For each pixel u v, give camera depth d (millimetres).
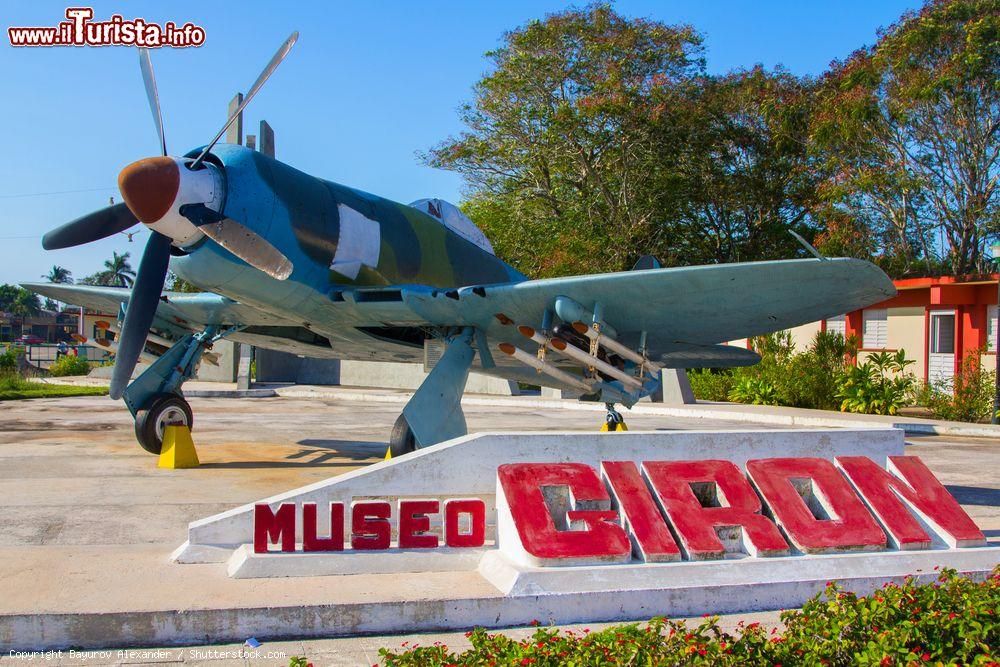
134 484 7758
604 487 5000
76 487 7555
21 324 107312
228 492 7391
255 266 7477
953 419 16891
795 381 19781
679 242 32719
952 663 3078
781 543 4797
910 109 25094
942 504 5352
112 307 11617
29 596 3863
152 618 3697
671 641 3188
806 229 32219
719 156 32375
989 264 26469
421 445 7711
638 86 29969
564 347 7859
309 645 3754
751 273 7023
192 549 4637
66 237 8664
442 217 10492
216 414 15836
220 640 3758
